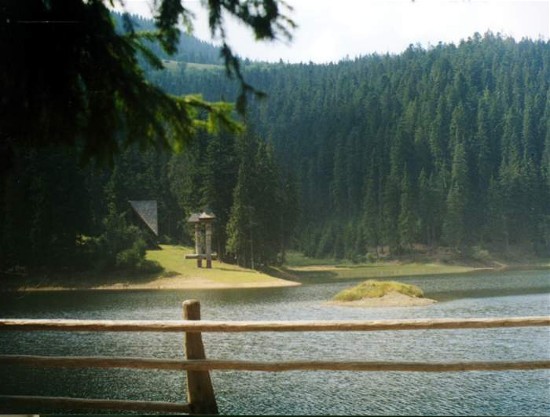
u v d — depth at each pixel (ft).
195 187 273.13
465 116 533.14
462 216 400.88
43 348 57.31
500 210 414.62
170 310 103.91
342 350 53.52
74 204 182.91
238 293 155.22
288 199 319.68
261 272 251.60
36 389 39.86
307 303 116.47
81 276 181.06
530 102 568.41
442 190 436.76
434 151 520.83
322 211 544.62
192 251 255.09
